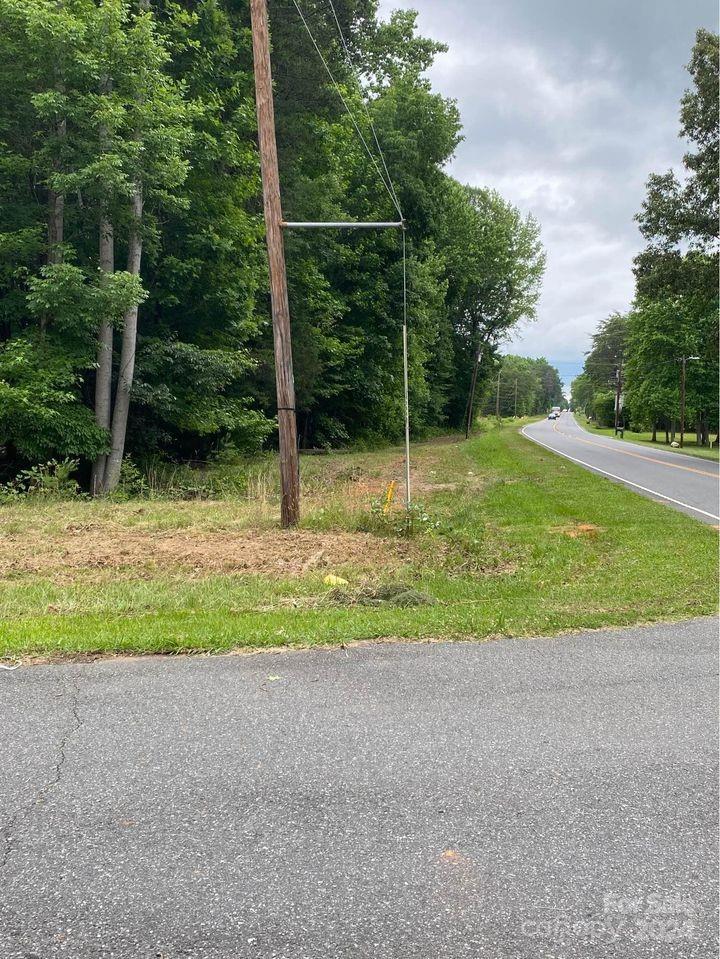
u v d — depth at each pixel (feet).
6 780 9.40
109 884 7.32
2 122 48.01
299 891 7.26
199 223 60.95
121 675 13.43
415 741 10.83
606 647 15.92
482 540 33.12
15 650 14.58
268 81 32.53
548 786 9.51
